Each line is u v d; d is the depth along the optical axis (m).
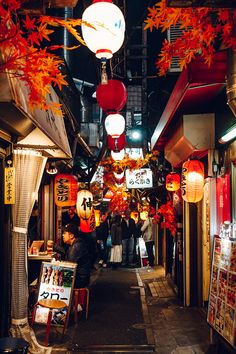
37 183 8.45
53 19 4.36
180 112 9.54
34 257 10.98
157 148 14.79
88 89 21.78
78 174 16.64
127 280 18.17
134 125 23.22
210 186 9.16
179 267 13.62
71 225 11.30
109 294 14.84
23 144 8.16
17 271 8.05
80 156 19.12
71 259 10.94
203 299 12.05
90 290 15.64
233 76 6.03
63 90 12.98
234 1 4.43
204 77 7.09
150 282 17.39
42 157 8.49
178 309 12.06
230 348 6.73
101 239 23.17
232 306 6.85
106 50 5.37
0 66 4.46
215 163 8.91
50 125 8.52
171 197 15.35
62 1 5.11
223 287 7.35
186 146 9.96
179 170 14.38
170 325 10.42
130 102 23.06
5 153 7.75
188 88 7.59
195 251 12.30
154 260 24.67
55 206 14.64
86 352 8.44
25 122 7.33
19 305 8.00
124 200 24.77
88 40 5.33
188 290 12.31
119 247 22.02
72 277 9.73
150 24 5.22
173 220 14.29
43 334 9.50
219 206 8.76
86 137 19.08
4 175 7.55
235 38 5.25
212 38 5.38
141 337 9.45
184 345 8.80
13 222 8.10
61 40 14.91
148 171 21.69
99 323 10.70
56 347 8.69
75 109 15.48
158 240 23.05
